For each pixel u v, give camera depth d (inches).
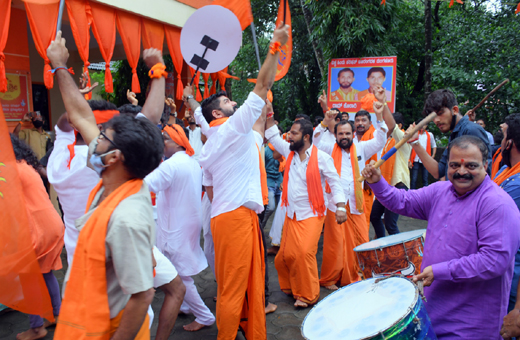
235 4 116.0
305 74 583.5
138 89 240.5
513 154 90.5
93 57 402.9
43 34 178.9
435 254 79.6
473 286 75.0
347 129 162.9
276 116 597.6
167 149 126.0
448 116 111.2
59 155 102.7
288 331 129.2
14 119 238.4
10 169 70.2
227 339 106.4
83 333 55.3
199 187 126.6
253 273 108.1
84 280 55.2
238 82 639.8
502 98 354.9
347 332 69.6
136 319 54.3
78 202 102.2
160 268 84.7
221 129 104.7
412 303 69.6
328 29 358.9
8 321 135.6
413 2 503.5
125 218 54.0
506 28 355.9
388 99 325.4
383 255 114.1
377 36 343.0
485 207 72.9
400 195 87.8
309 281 142.1
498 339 74.7
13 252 69.2
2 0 169.2
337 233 157.8
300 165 146.8
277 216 201.2
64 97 77.4
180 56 273.1
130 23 233.8
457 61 372.8
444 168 114.2
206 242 149.6
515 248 70.9
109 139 57.8
